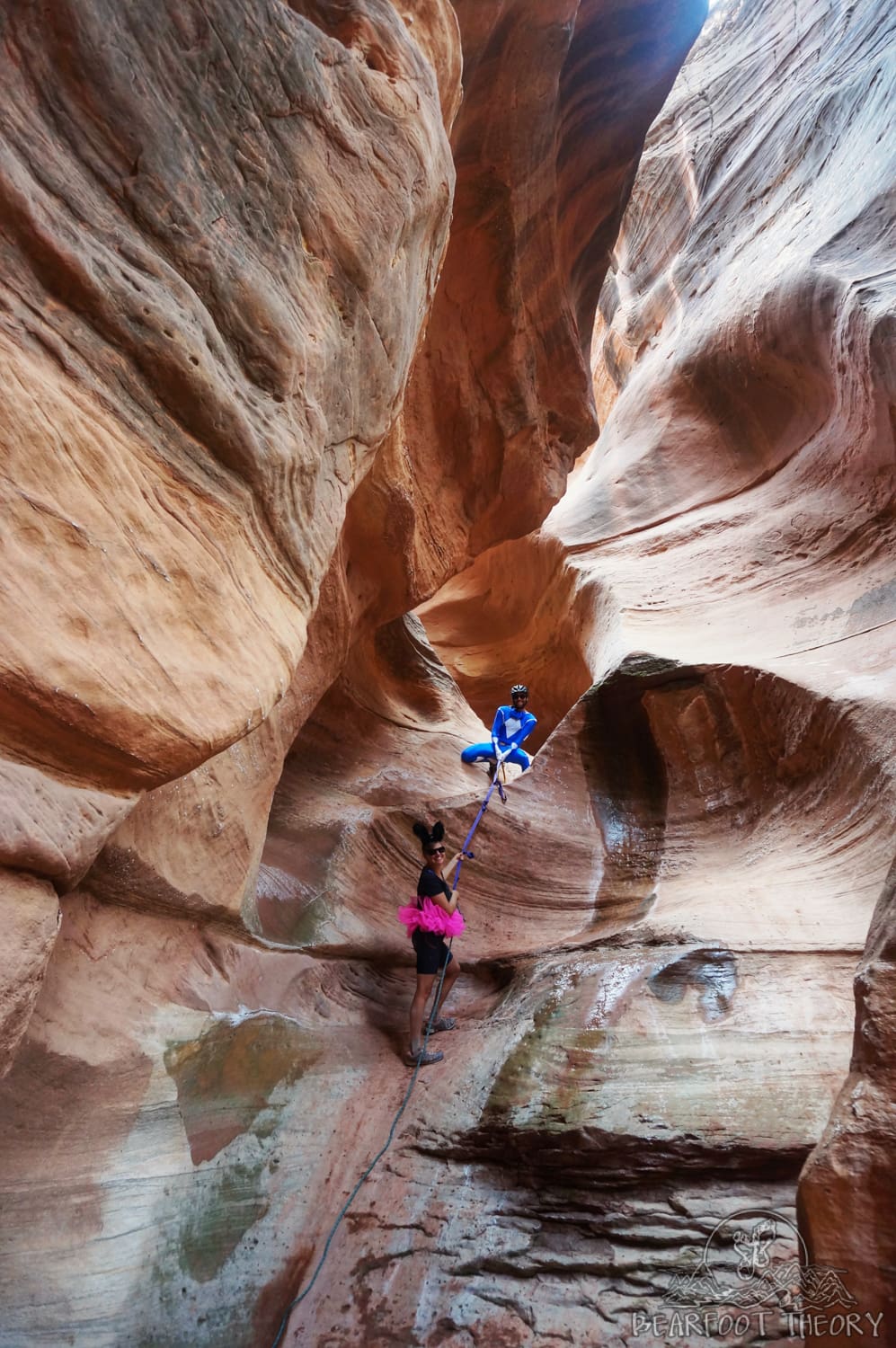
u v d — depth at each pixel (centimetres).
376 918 640
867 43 1355
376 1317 355
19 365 230
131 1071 353
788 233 1273
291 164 325
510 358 716
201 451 292
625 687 774
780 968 475
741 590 970
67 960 346
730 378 1251
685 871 654
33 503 232
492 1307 348
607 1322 331
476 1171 411
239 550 311
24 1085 309
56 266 241
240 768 479
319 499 373
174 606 277
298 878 613
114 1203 329
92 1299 303
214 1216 368
